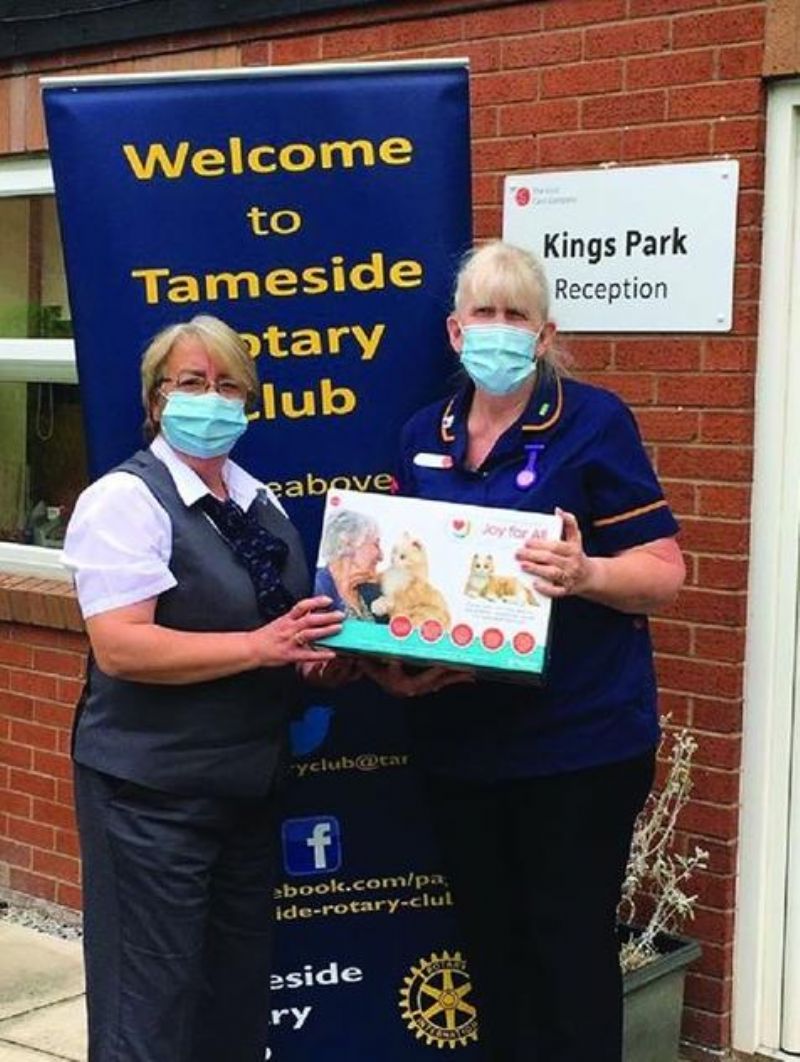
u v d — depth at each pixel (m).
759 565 3.55
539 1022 2.93
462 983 3.37
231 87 3.16
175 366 2.77
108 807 2.75
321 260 3.19
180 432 2.74
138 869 2.72
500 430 2.86
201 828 2.75
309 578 2.96
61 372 5.06
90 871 2.79
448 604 2.69
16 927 4.88
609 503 2.77
